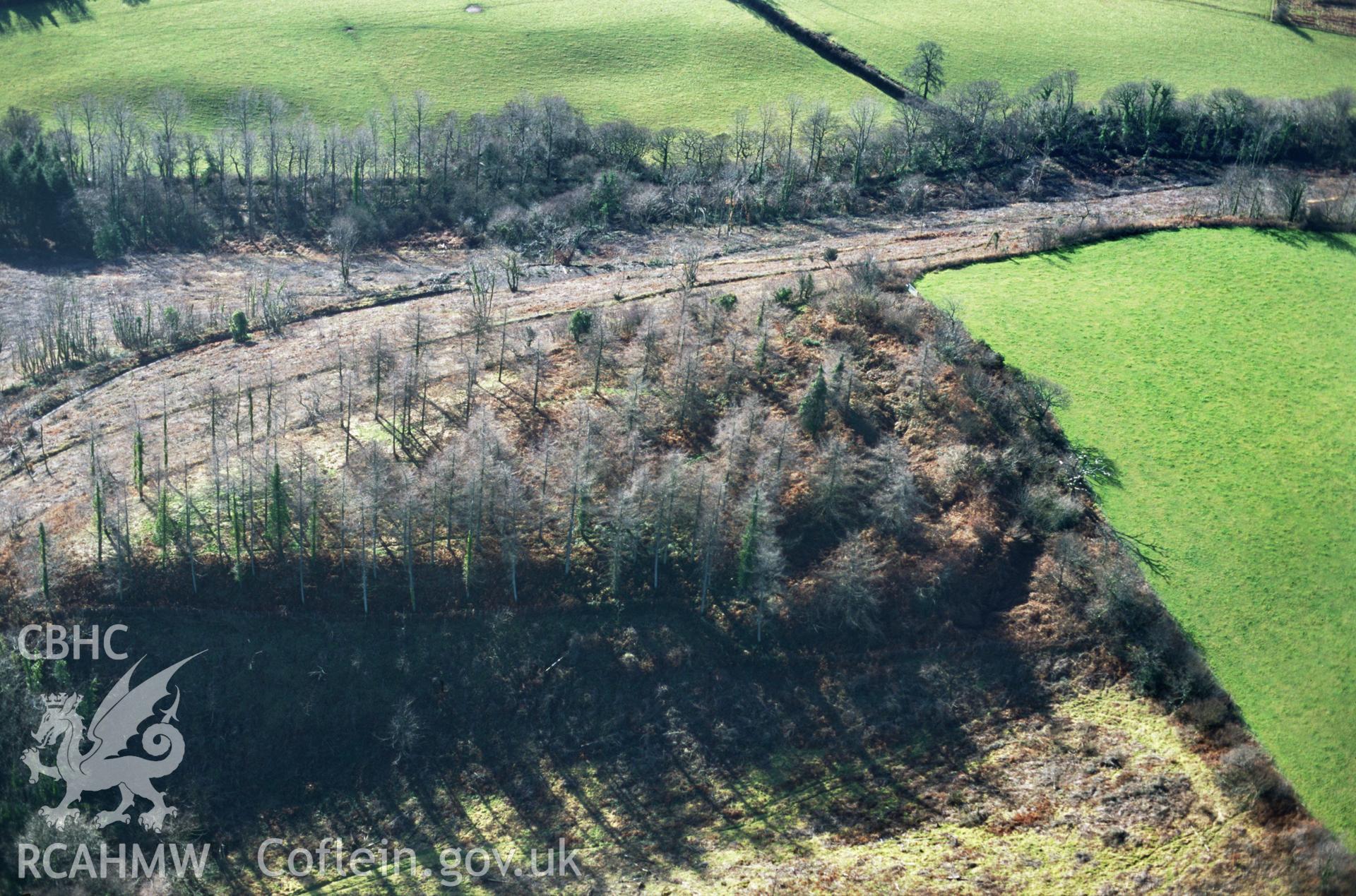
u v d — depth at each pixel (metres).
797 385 118.69
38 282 165.25
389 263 172.12
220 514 107.19
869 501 106.50
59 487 115.81
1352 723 90.19
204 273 168.75
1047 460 111.38
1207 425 117.25
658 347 125.44
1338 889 79.00
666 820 89.06
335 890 86.25
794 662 97.62
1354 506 108.25
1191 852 82.56
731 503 105.56
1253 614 98.56
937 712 94.25
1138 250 151.62
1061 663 96.81
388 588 101.69
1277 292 141.25
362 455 114.19
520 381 124.44
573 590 101.88
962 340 123.25
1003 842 84.88
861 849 85.75
